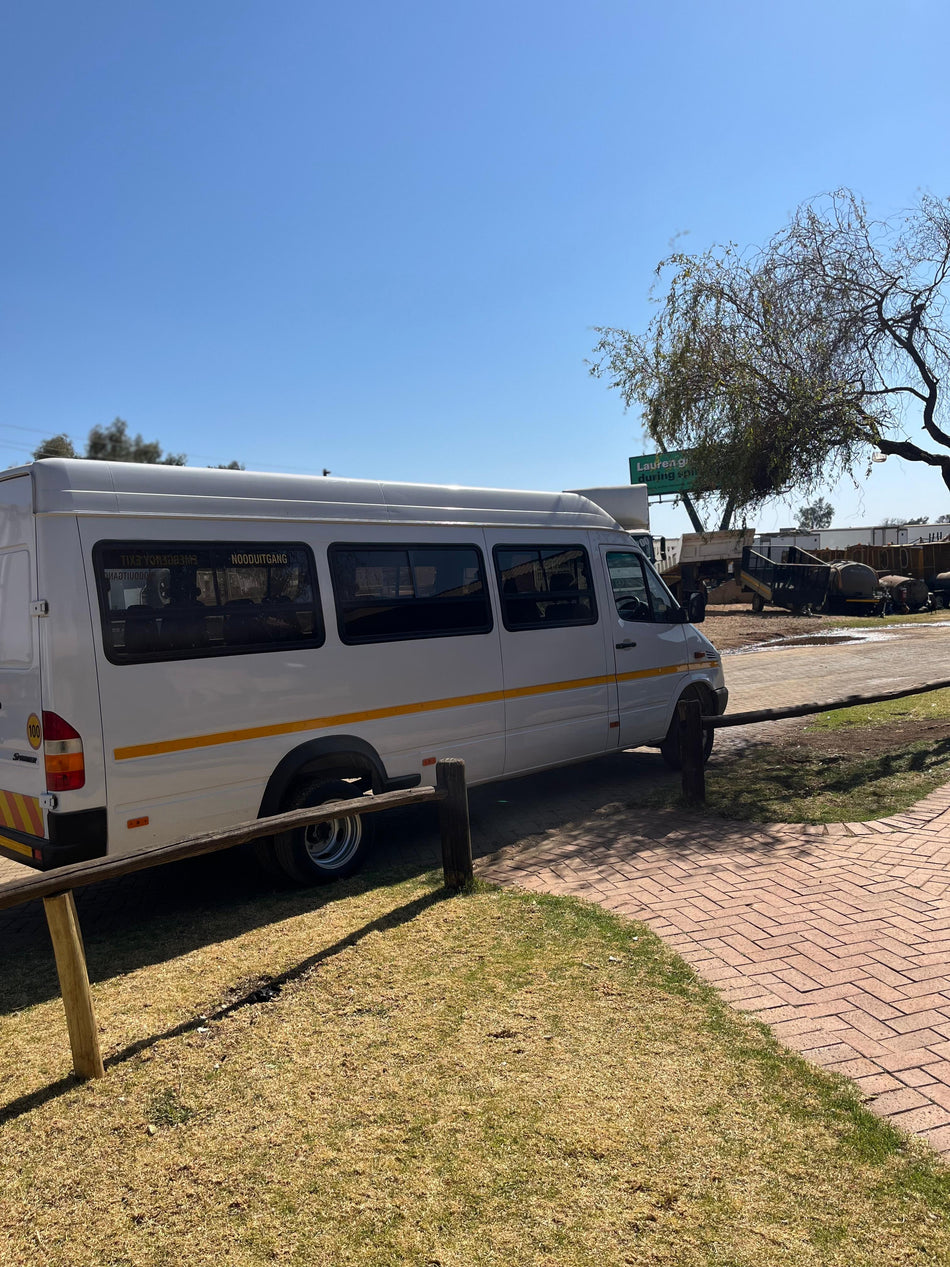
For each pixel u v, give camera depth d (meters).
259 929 4.84
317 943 4.54
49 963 4.66
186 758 5.11
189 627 5.18
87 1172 2.81
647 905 4.87
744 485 9.91
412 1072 3.27
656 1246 2.38
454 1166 2.74
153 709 4.98
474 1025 3.59
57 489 4.77
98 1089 3.27
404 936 4.56
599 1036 3.46
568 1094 3.08
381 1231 2.49
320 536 5.89
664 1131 2.86
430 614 6.49
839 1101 2.98
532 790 8.30
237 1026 3.70
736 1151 2.75
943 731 9.45
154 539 5.08
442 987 3.95
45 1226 2.58
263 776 5.47
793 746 9.36
